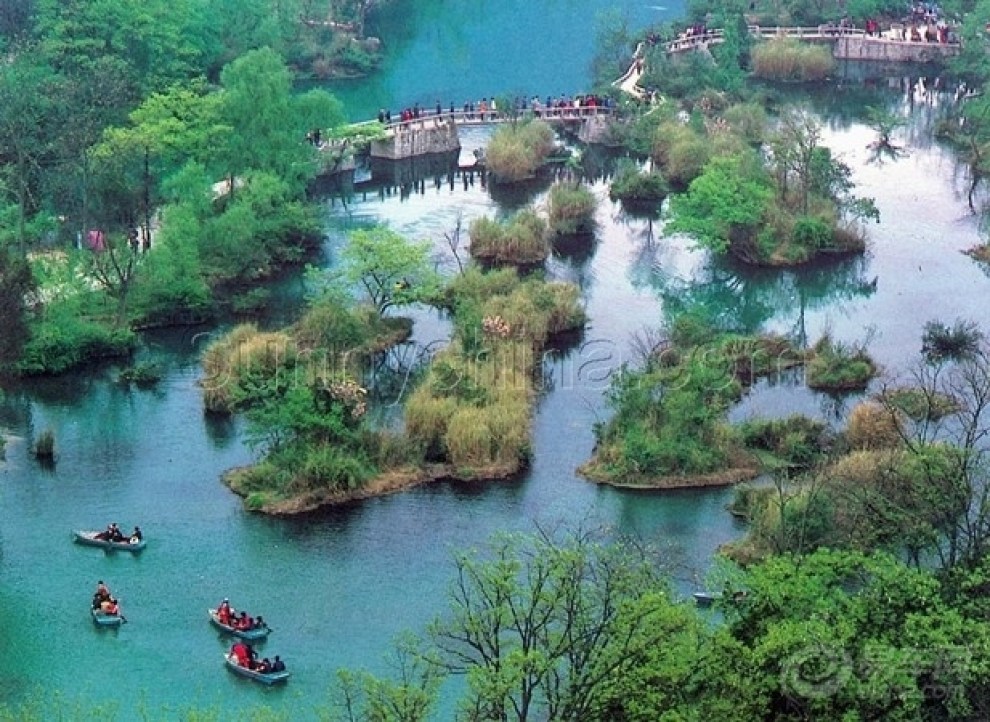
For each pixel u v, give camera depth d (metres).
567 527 120.38
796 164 191.88
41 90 194.88
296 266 177.12
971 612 80.12
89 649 105.62
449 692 99.56
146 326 159.62
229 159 188.00
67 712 98.12
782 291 173.00
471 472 128.12
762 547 115.12
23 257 154.62
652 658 77.25
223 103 187.62
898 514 97.94
